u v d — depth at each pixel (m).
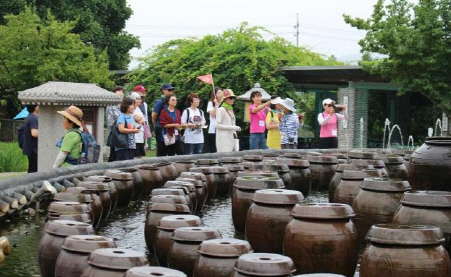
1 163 18.86
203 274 4.84
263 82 28.89
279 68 29.27
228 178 10.00
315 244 5.28
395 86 28.27
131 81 32.16
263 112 15.73
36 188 8.64
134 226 7.98
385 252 4.74
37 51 33.97
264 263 4.41
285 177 9.41
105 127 24.16
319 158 10.78
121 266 4.51
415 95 33.47
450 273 4.76
